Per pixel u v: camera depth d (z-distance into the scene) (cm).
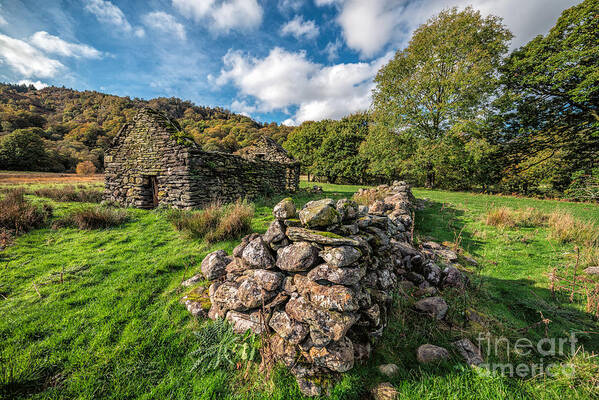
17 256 475
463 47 1686
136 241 577
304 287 247
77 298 343
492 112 1856
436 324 289
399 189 1056
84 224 657
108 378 222
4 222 593
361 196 1148
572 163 1645
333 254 240
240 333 262
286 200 314
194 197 891
